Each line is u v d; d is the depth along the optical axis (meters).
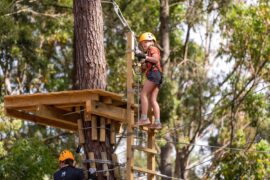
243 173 26.75
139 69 15.34
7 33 26.94
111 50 31.41
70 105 15.52
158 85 15.22
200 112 32.44
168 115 28.83
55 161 23.75
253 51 29.36
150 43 15.25
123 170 16.27
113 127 15.74
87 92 14.89
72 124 16.84
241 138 29.17
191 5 31.44
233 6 29.75
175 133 32.34
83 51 16.38
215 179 27.73
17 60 29.69
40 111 15.52
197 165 31.78
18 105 15.80
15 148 23.19
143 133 18.23
